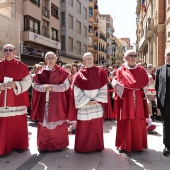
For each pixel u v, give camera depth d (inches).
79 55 1427.2
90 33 1775.3
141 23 1445.6
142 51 1483.8
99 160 171.3
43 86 180.9
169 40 637.3
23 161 169.9
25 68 183.9
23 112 187.6
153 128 240.1
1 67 178.1
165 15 701.3
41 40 916.0
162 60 715.4
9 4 771.4
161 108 179.5
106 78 185.2
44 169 156.6
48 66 190.7
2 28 502.9
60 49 1128.8
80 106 178.2
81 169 156.5
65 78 187.3
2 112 176.7
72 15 1300.4
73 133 242.2
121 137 188.2
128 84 177.6
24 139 188.2
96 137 187.8
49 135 186.9
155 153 185.2
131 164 164.2
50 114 182.9
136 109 179.0
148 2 1015.0
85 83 178.4
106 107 189.5
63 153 185.2
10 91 177.9
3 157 177.6
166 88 176.1
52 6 1051.3
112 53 2667.3
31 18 869.8
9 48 176.6
